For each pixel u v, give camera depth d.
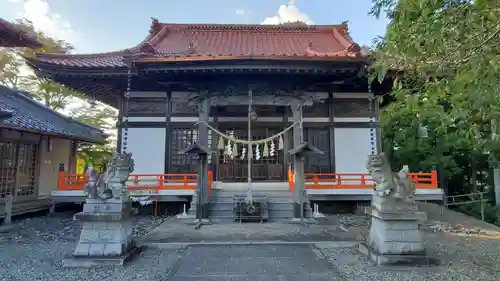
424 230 8.52
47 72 10.65
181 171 12.23
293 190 10.26
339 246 6.78
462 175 19.33
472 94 2.92
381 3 3.70
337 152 12.41
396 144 18.77
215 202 10.05
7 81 19.81
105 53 12.77
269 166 12.79
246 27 17.39
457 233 8.19
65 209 12.71
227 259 5.76
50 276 4.98
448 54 3.12
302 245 6.76
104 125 23.81
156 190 10.97
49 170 13.58
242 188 11.17
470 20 2.83
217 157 12.59
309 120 12.54
